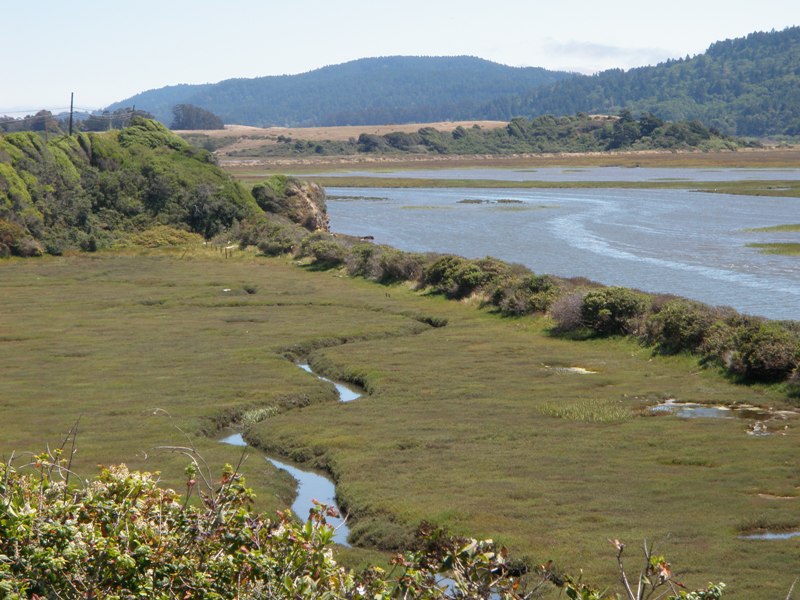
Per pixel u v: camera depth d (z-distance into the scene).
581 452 25.41
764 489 21.62
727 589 15.37
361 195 149.25
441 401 32.12
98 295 57.81
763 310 50.03
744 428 27.72
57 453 9.12
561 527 19.16
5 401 32.25
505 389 33.50
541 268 67.94
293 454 27.16
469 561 7.52
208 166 104.56
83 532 7.82
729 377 33.97
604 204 122.88
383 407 31.55
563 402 31.20
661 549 17.58
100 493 8.45
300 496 23.72
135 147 104.75
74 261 76.75
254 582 8.02
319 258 70.06
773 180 162.38
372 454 25.98
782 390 31.81
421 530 8.46
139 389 34.19
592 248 79.19
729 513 19.84
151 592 7.80
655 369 36.25
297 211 100.94
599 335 42.19
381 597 7.63
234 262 74.75
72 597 7.61
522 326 45.72
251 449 27.41
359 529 20.31
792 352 32.44
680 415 29.55
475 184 168.25
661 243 81.25
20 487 8.45
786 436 26.58
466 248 81.00
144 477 8.74
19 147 91.38
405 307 52.09
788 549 17.45
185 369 37.59
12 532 7.53
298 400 33.19
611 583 15.79
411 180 181.12
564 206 121.12
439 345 41.94
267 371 37.03
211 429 29.75
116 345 42.53
